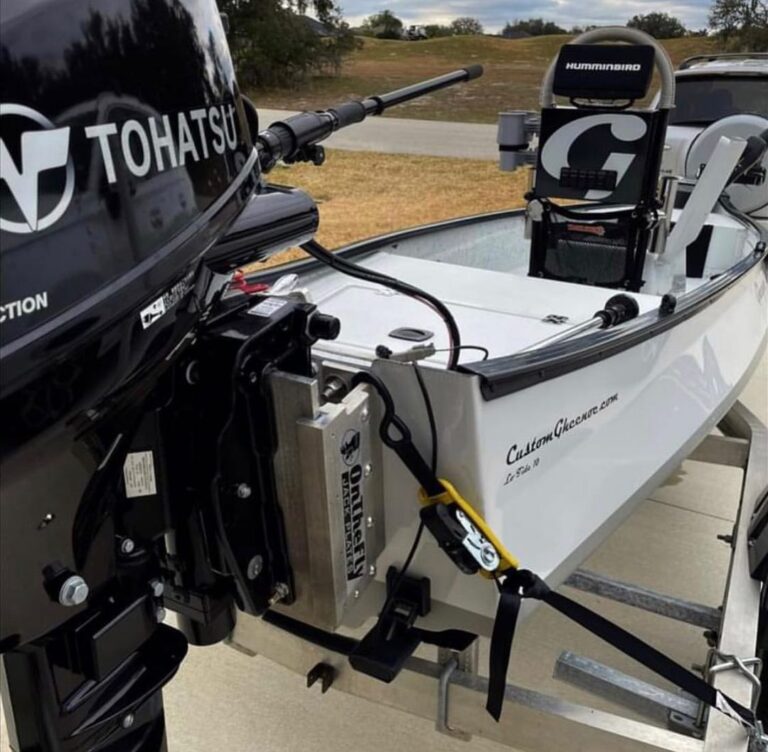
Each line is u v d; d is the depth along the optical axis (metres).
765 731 1.32
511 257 2.87
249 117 1.04
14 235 0.60
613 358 1.33
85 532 0.79
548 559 1.27
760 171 3.19
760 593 1.37
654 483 1.63
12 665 0.84
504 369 1.05
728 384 1.96
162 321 0.74
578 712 1.11
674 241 2.37
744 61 5.05
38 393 0.63
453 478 1.05
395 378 1.02
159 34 0.73
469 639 1.14
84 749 0.87
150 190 0.72
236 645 1.28
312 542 1.00
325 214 6.86
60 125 0.63
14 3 0.60
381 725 1.61
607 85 2.15
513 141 2.40
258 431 0.96
